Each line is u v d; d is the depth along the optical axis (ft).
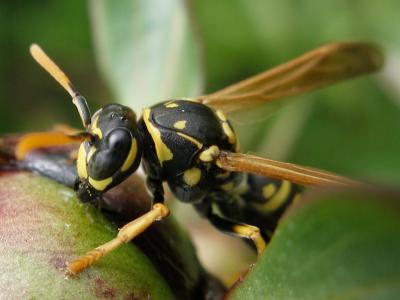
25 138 0.15
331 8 0.25
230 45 0.25
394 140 0.24
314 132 0.24
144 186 0.16
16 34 0.25
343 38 0.25
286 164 0.16
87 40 0.25
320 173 0.15
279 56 0.25
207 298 0.15
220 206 0.17
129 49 0.19
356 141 0.24
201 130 0.16
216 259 0.19
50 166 0.15
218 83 0.25
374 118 0.24
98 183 0.15
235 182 0.17
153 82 0.19
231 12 0.25
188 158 0.16
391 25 0.24
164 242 0.15
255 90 0.18
